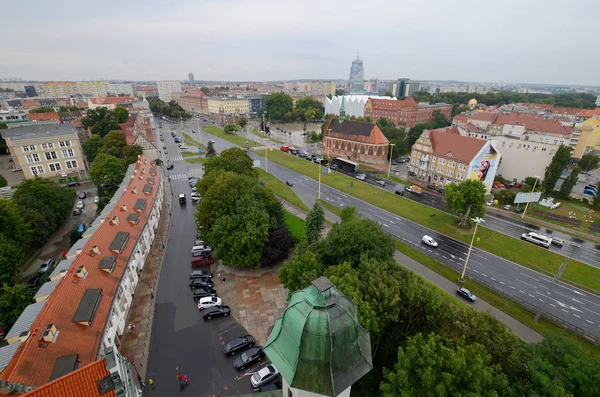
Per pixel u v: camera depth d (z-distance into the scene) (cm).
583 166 13050
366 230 5012
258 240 5634
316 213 6219
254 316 4862
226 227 5694
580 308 5281
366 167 13788
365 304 3391
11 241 5484
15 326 3341
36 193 7175
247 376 3894
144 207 6700
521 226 8281
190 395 3659
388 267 4453
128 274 4941
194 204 9175
